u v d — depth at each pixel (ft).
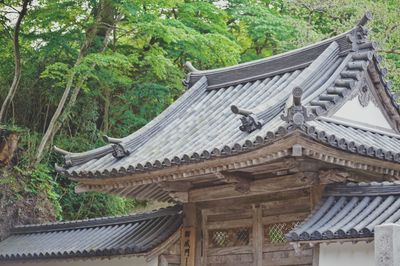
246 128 40.37
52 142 75.31
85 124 78.48
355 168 38.32
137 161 44.34
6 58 77.20
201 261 45.78
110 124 81.56
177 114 50.52
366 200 38.32
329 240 35.88
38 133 75.82
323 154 36.09
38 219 64.69
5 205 62.34
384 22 74.79
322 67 43.55
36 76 77.20
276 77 48.47
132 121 79.87
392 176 40.78
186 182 45.70
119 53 73.41
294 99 34.65
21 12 66.54
